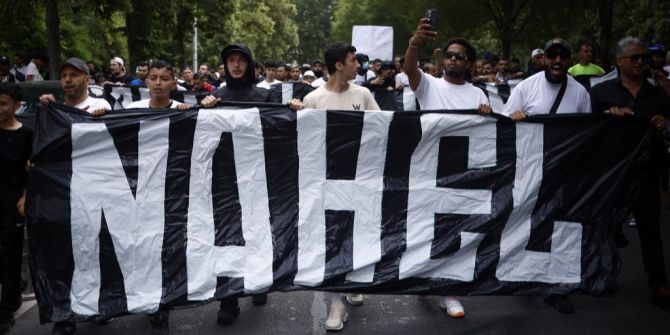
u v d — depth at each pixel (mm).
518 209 4672
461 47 4895
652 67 6980
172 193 4512
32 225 4355
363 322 4707
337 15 47719
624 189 4703
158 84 4738
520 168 4695
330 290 4504
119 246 4414
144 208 4465
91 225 4402
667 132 7445
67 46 19984
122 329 4578
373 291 4539
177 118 4523
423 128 4633
